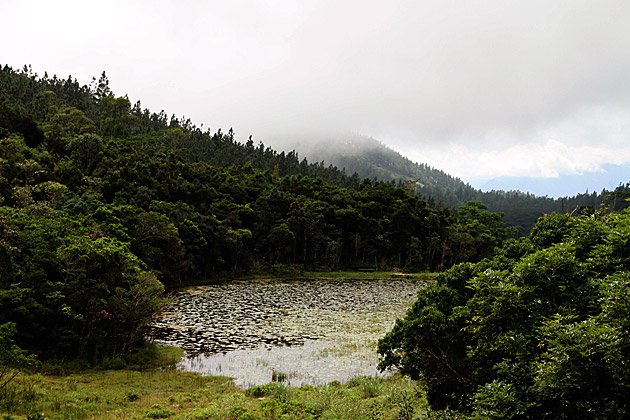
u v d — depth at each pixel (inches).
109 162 2497.5
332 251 2994.6
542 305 294.0
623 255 291.7
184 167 3206.2
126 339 810.8
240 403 529.3
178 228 2078.0
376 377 682.8
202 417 458.6
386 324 1210.6
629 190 4638.3
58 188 1672.0
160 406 509.7
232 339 1002.1
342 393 584.7
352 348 927.7
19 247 802.8
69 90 5221.5
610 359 203.6
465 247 3432.6
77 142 2566.4
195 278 2186.3
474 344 403.9
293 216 2871.6
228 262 2493.8
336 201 3521.2
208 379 689.0
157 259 1742.1
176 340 980.6
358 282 2493.8
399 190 4242.1
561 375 217.2
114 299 772.6
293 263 2856.8
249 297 1702.8
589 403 215.9
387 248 3275.1
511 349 285.4
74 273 769.6
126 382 628.1
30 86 4520.2
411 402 499.2
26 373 585.3
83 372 669.9
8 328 472.1
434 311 440.1
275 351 898.1
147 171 2642.7
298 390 612.7
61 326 714.2
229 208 2758.4
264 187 3649.1
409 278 2819.9
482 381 365.1
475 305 361.1
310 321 1236.5
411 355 445.1
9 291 657.6
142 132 5054.1
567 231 460.4
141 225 1750.7
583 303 279.0
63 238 878.4
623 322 214.8
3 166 1662.2
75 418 433.1
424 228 3587.6
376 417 457.7
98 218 1491.1
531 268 300.8
